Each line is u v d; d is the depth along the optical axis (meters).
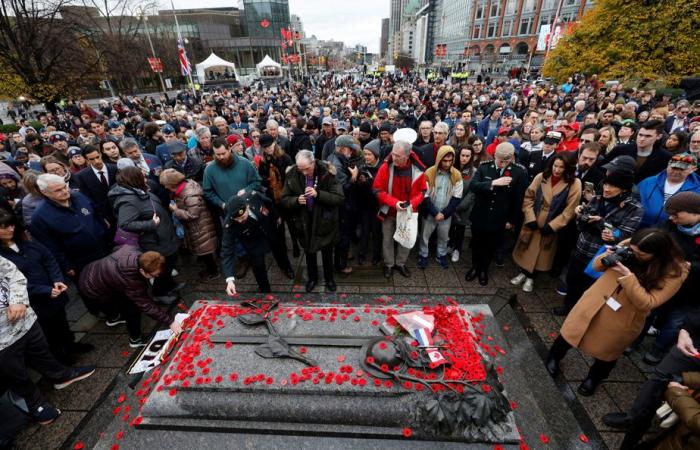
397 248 4.85
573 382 3.00
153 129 6.53
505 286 4.36
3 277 2.55
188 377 2.51
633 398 2.86
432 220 4.45
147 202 3.79
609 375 3.08
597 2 20.27
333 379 2.42
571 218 3.70
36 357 2.85
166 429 2.39
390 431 2.26
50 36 18.75
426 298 3.87
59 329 3.31
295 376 2.45
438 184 4.24
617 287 2.51
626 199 3.01
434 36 103.56
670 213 2.71
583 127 6.36
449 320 2.91
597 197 3.29
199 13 61.72
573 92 17.59
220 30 61.50
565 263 4.52
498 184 3.71
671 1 17.11
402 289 4.30
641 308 2.30
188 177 4.94
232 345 2.78
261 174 5.04
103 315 4.04
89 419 2.75
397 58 83.12
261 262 3.89
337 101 17.17
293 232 4.98
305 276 4.63
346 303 3.65
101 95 35.81
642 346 3.41
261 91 26.02
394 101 14.59
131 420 2.54
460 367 2.45
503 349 2.95
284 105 16.33
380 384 2.37
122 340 3.65
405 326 2.78
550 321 3.74
